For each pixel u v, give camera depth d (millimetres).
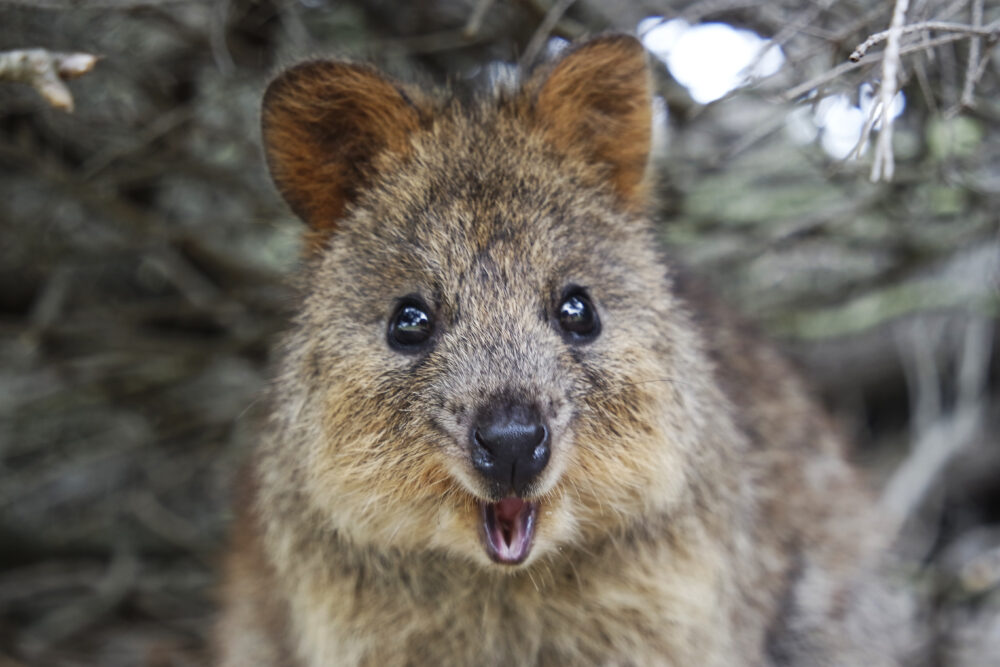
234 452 605
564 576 401
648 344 397
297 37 512
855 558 504
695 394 413
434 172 408
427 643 411
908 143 511
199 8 520
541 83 423
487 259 387
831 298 594
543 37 449
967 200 513
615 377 385
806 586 478
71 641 602
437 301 386
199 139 556
